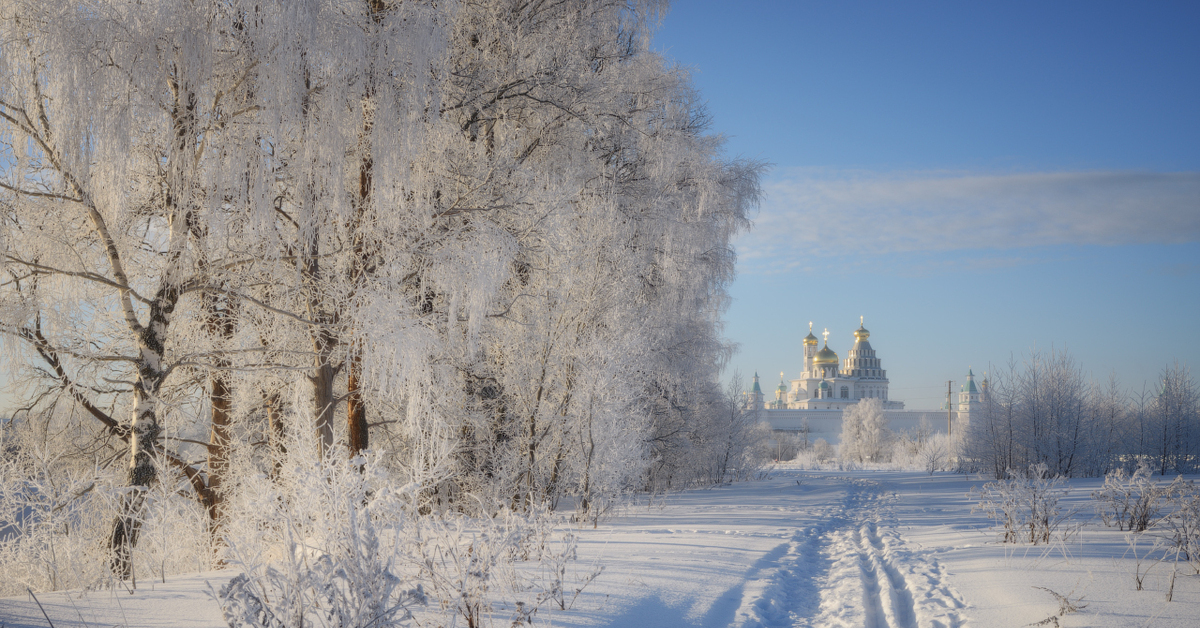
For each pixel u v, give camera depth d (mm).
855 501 18859
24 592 6449
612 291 12820
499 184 11094
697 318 19281
